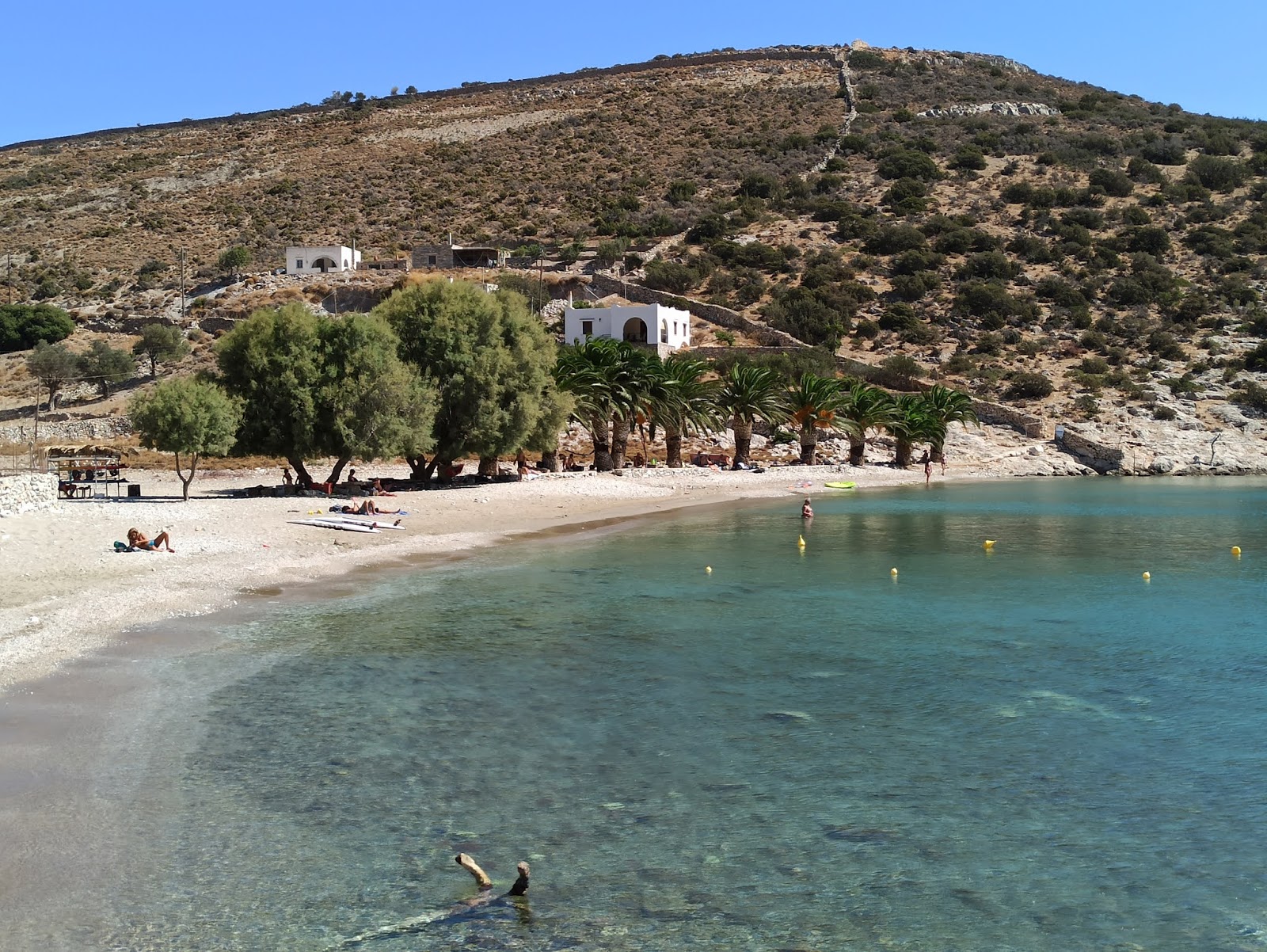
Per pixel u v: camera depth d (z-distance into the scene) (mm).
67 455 75062
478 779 15109
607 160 176375
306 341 51375
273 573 31875
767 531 47875
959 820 13984
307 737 16781
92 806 13820
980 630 26125
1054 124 182125
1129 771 15898
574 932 10945
